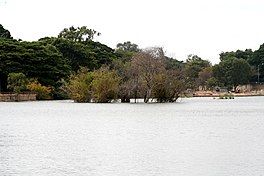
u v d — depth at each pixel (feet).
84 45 561.43
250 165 92.94
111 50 598.75
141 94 342.23
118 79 346.74
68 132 152.76
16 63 464.65
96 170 89.66
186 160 98.89
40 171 88.69
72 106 307.99
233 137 135.95
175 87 343.26
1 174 86.07
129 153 108.37
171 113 236.63
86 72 379.35
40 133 150.61
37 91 443.73
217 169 89.56
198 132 149.89
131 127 166.71
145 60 331.98
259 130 155.12
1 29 597.52
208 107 299.17
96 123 183.42
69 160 100.07
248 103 371.97
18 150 114.01
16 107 305.94
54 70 472.85
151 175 85.30
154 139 132.57
